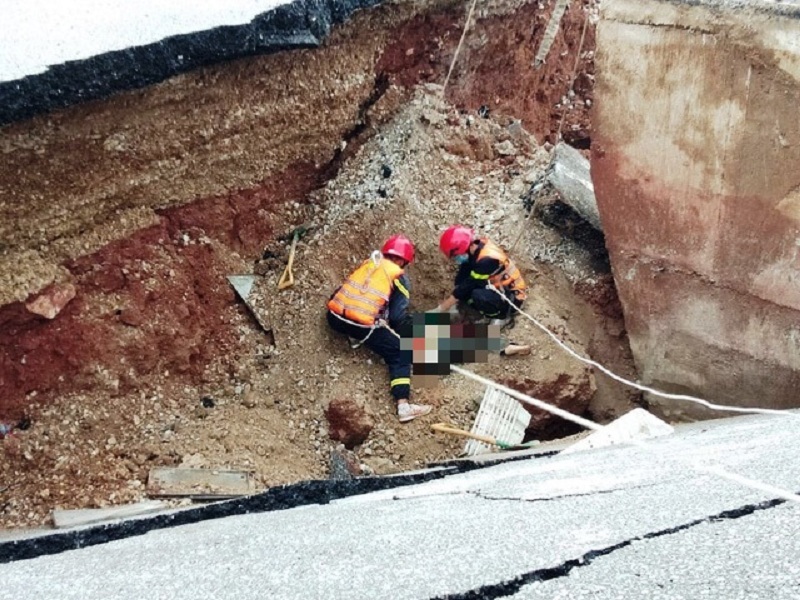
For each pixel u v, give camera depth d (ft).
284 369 18.93
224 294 19.07
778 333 17.54
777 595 5.69
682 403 19.94
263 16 16.25
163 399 17.60
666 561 6.50
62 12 14.58
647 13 16.93
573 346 20.08
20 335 15.90
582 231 21.47
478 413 18.71
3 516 15.26
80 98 14.52
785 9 15.29
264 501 13.53
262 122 18.44
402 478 14.74
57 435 16.21
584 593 6.12
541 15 25.27
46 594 7.85
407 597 6.33
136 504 15.83
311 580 7.13
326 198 21.03
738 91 16.26
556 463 12.82
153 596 7.27
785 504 7.68
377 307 18.52
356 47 19.89
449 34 22.26
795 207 16.29
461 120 22.99
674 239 18.40
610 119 18.33
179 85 16.19
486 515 8.77
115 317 17.02
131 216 17.20
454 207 21.68
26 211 15.49
